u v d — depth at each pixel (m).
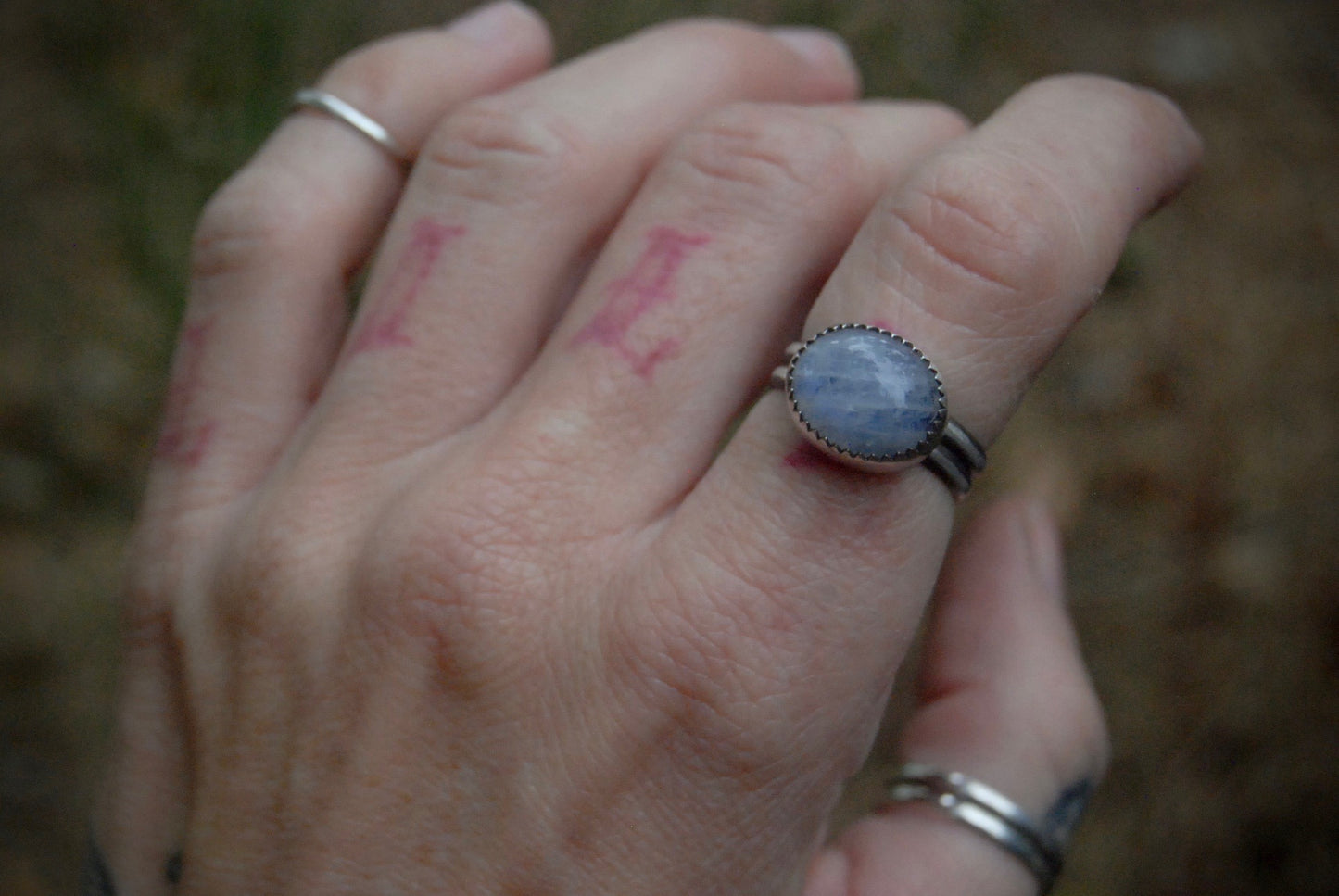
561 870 0.15
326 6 0.29
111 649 0.30
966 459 0.15
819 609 0.15
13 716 0.30
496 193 0.17
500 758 0.15
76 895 0.28
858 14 0.29
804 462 0.15
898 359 0.14
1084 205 0.15
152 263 0.28
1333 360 0.32
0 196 0.36
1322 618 0.29
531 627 0.15
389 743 0.16
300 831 0.16
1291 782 0.28
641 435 0.16
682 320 0.16
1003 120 0.15
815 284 0.16
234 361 0.17
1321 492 0.31
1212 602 0.30
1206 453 0.31
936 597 0.18
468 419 0.16
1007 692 0.17
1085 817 0.28
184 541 0.17
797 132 0.16
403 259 0.17
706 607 0.15
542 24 0.19
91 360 0.33
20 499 0.32
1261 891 0.27
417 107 0.18
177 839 0.17
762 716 0.15
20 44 0.38
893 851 0.17
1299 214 0.34
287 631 0.16
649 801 0.15
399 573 0.16
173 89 0.35
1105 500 0.31
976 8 0.31
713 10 0.28
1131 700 0.29
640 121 0.17
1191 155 0.16
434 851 0.15
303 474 0.16
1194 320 0.33
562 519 0.15
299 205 0.18
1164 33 0.37
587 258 0.17
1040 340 0.15
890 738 0.29
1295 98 0.37
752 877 0.15
